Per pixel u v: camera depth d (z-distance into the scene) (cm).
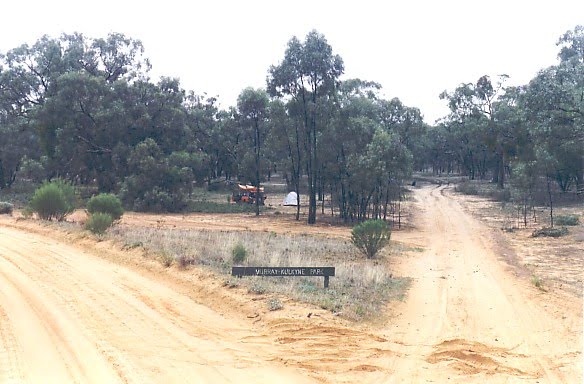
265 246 2400
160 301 1314
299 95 4428
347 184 4475
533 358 1004
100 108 5656
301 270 1450
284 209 5691
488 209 5347
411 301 1455
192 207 5541
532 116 3769
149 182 5284
